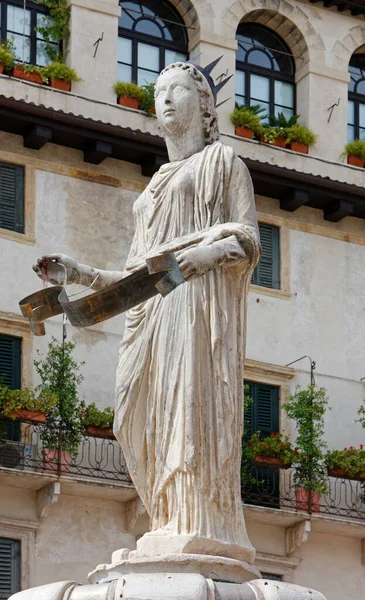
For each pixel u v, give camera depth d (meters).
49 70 28.11
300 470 27.50
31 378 26.66
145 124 28.66
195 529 6.85
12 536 25.64
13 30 28.58
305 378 29.69
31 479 25.34
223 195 7.25
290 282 30.20
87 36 28.88
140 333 7.17
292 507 27.66
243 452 27.22
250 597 6.48
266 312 29.81
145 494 7.11
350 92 31.48
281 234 30.30
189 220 7.25
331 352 30.19
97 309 6.73
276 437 27.55
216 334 7.02
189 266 6.81
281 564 27.83
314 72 31.11
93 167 28.41
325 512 27.91
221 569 6.67
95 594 6.47
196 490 6.88
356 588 28.47
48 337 26.98
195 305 7.04
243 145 29.84
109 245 28.28
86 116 28.20
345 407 29.97
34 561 25.75
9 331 26.73
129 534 26.41
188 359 6.97
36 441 25.75
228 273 7.13
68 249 27.92
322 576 28.20
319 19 31.42
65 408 25.48
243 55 30.77
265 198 30.25
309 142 30.41
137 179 28.73
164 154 28.41
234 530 6.94
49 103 28.03
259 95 30.73
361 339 30.58
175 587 6.37
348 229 30.97
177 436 6.93
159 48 29.77
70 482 25.56
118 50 29.31
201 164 7.29
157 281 6.64
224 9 30.39
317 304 30.34
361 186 30.59
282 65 31.20
